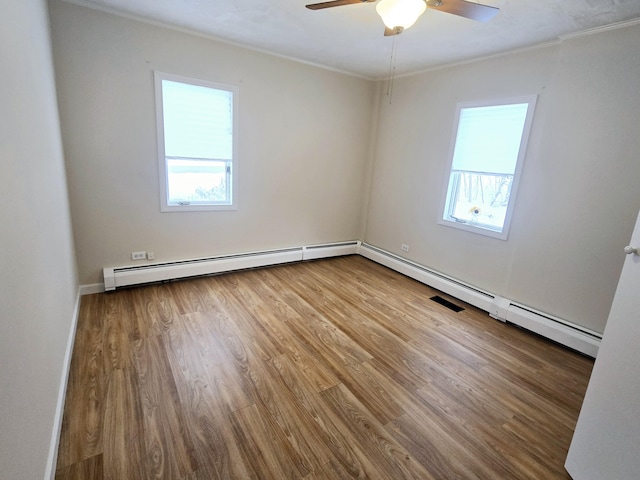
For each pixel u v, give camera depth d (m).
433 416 1.94
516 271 3.21
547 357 2.63
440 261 4.04
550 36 2.77
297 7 2.61
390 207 4.73
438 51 3.36
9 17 1.29
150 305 3.10
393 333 2.88
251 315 3.03
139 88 3.12
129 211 3.31
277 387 2.10
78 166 2.98
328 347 2.59
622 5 2.18
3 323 0.96
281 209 4.38
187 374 2.17
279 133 4.10
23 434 1.10
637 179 2.41
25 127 1.44
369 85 4.73
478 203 3.63
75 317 2.69
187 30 3.22
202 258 3.85
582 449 1.53
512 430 1.87
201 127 3.57
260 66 3.76
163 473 1.50
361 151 4.95
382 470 1.58
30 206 1.41
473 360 2.54
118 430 1.71
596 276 2.66
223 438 1.70
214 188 3.83
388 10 1.84
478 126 3.54
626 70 2.41
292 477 1.52
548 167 2.90
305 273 4.27
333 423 1.84
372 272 4.45
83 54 2.83
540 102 2.95
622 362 1.36
